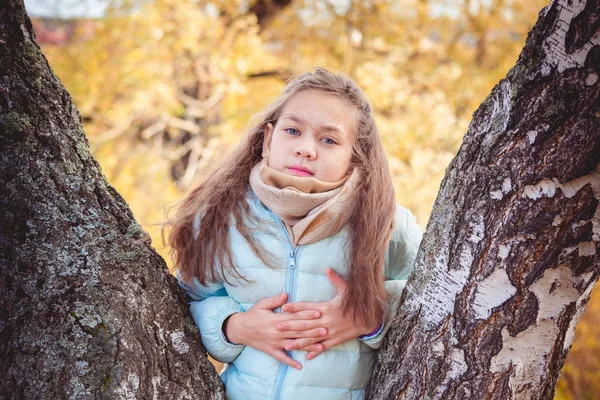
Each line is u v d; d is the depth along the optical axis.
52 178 1.19
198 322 1.45
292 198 1.44
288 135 1.50
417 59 5.67
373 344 1.47
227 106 5.52
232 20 5.41
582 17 1.06
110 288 1.21
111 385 1.17
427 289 1.27
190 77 5.56
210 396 1.33
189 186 1.88
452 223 1.22
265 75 5.79
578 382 3.94
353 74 5.24
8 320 1.15
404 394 1.29
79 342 1.16
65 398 1.15
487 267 1.17
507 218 1.14
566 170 1.09
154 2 5.02
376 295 1.46
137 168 5.84
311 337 1.42
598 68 1.06
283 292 1.46
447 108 5.18
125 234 1.27
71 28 5.70
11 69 1.17
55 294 1.16
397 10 5.52
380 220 1.51
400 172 4.98
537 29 1.12
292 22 5.71
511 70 1.17
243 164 1.59
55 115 1.22
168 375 1.26
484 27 5.55
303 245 1.49
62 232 1.18
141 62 5.23
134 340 1.21
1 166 1.16
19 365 1.15
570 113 1.08
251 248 1.49
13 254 1.16
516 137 1.13
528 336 1.18
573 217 1.11
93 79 5.41
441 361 1.23
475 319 1.19
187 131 6.31
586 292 1.18
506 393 1.19
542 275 1.14
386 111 5.41
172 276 1.40
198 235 1.53
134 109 5.41
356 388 1.50
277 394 1.44
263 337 1.43
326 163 1.48
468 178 1.21
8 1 1.17
